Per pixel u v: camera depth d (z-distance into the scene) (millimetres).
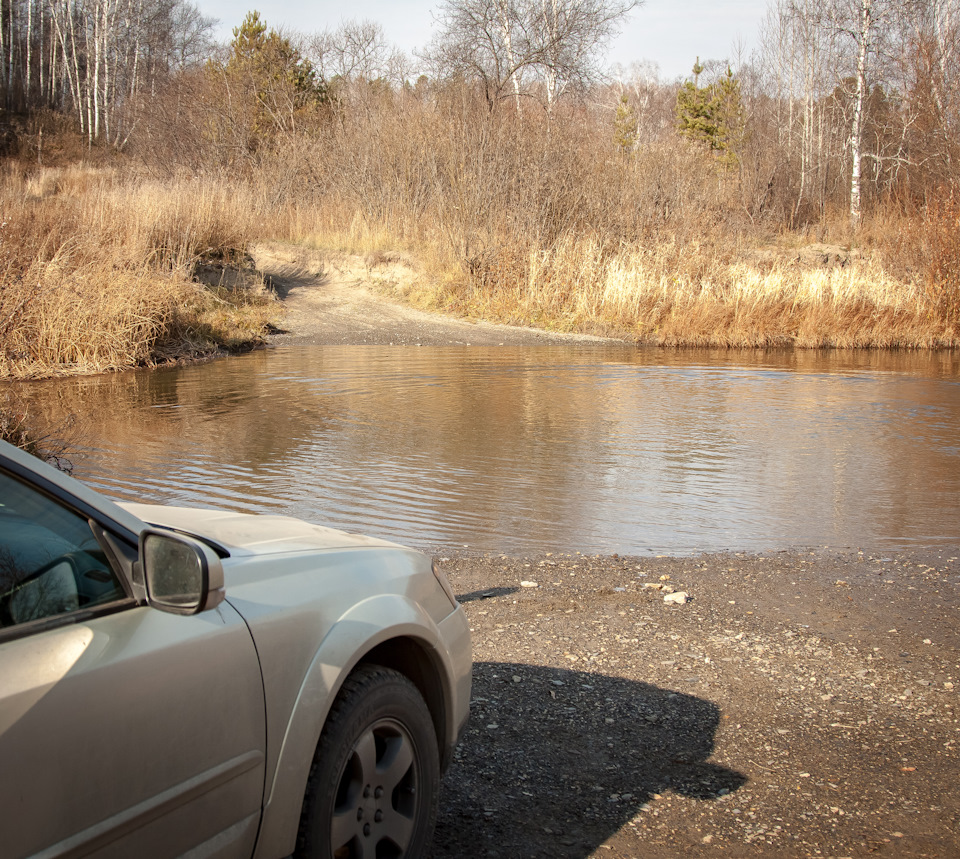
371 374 17422
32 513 2033
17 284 17234
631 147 35156
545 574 6215
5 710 1765
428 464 9875
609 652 4871
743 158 43625
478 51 40344
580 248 28000
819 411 14250
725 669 4676
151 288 19797
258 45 45375
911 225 28672
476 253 28234
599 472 9680
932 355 23750
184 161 41344
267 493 8445
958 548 7102
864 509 8305
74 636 1959
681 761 3727
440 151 32719
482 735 3918
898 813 3346
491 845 3092
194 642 2150
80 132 52812
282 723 2350
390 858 2701
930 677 4598
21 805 1771
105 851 1932
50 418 12211
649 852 3078
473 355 20875
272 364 18797
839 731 4008
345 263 30391
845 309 25734
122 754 1963
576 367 19188
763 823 3270
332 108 43250
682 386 16891
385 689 2631
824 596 5852
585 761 3715
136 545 2203
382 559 2928
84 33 62875
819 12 42594
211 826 2176
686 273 27125
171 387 15547
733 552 6914
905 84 39812
